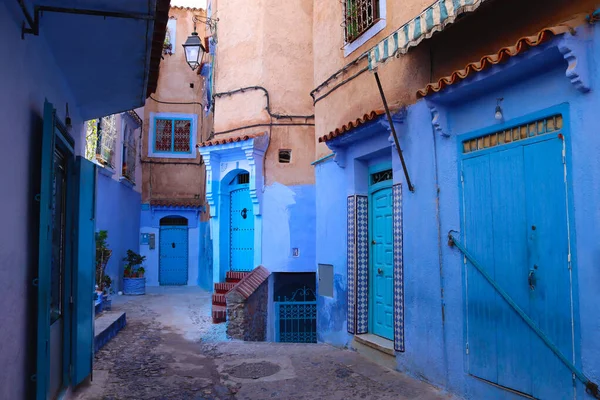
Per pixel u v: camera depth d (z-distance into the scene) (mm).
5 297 3365
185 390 5938
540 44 3973
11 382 3492
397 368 6461
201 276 18359
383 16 7113
